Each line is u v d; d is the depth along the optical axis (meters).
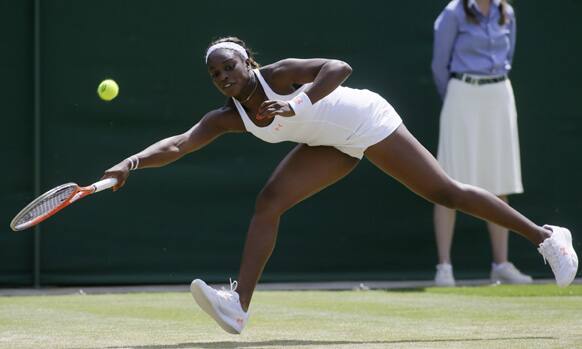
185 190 29.27
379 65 30.55
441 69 28.56
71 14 28.56
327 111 16.03
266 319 19.45
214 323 18.75
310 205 30.08
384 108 16.69
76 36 28.61
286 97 16.00
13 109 28.20
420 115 30.77
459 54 28.25
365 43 30.50
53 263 28.47
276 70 15.90
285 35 29.97
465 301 23.36
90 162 28.67
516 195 31.12
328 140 16.39
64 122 28.53
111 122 28.83
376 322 18.78
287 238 29.94
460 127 28.27
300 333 16.95
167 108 29.20
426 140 30.78
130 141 28.97
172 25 29.25
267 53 29.86
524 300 23.48
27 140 28.28
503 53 28.28
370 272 30.38
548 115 31.39
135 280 28.91
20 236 28.34
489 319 19.16
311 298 24.56
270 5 29.88
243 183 29.56
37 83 28.14
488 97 28.25
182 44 29.33
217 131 16.59
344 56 30.36
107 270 28.80
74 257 28.59
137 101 29.02
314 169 16.66
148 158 16.02
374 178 30.44
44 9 28.34
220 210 29.47
